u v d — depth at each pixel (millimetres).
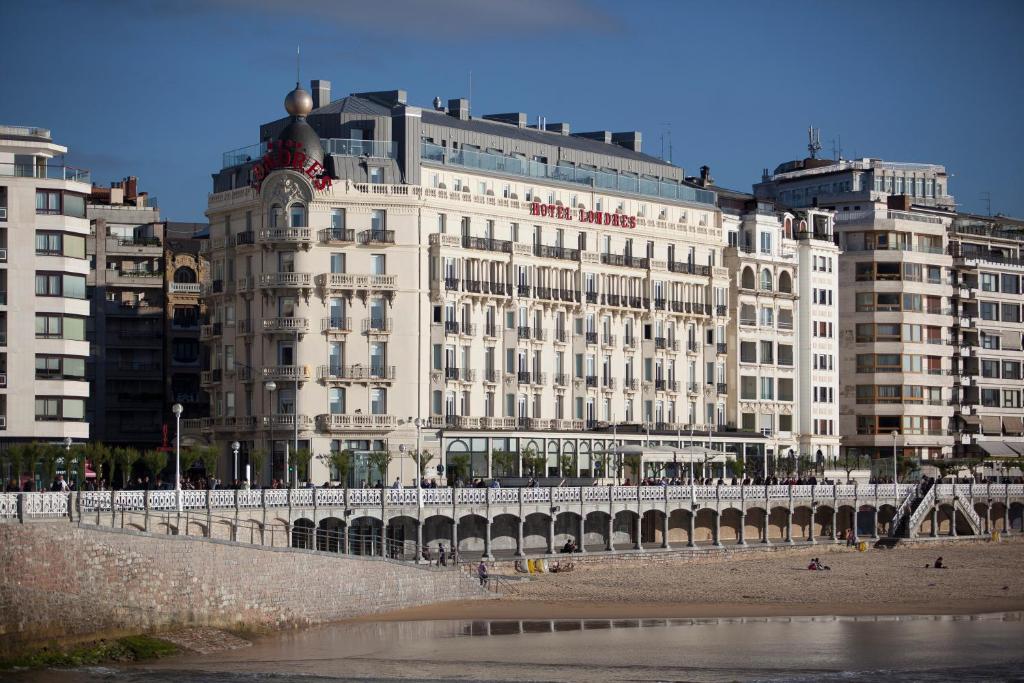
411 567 125562
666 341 195750
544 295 182125
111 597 99000
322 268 169500
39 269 156125
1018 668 99688
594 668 99250
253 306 171875
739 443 199875
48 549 95312
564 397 184625
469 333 175625
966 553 173750
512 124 196750
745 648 107188
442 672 97312
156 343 197625
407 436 170250
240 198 174375
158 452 149875
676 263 197625
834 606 131250
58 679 90875
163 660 98125
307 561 113562
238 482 155250
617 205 193250
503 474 173000
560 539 161000
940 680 95688
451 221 175375
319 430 168000
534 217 182250
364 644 107000
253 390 171250
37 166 158125
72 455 138750
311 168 169125
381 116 174625
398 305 171125
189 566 103938
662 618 122750
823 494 177250
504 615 122562
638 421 192125
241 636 105938
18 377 155125
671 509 161375
